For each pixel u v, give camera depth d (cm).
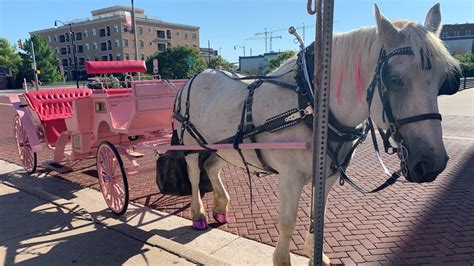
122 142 563
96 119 525
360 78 241
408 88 204
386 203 504
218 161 440
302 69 270
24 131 655
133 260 356
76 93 707
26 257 366
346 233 416
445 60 205
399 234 410
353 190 559
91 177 654
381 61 220
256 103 295
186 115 396
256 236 414
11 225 446
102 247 385
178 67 5216
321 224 219
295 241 399
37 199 539
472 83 3091
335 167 266
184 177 443
